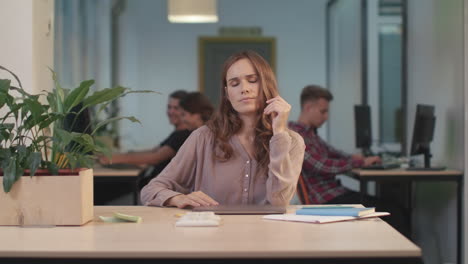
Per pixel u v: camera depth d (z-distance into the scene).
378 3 7.13
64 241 1.51
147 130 9.47
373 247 1.41
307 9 9.64
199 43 9.53
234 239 1.51
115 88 1.80
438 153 4.48
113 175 4.07
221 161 2.27
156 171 4.39
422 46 4.84
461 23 3.97
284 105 2.11
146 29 9.53
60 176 1.75
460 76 4.01
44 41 2.90
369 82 7.12
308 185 3.71
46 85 2.92
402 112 5.38
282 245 1.43
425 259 4.45
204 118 4.24
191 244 1.45
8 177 1.73
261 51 9.64
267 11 9.63
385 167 4.10
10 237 1.58
